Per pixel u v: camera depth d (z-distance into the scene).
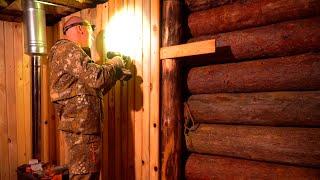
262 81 1.96
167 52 2.31
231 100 2.10
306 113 1.75
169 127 2.33
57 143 3.81
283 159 1.84
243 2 2.10
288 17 1.89
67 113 2.27
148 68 2.51
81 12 3.29
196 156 2.33
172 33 2.33
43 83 3.73
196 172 2.28
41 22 3.13
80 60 2.16
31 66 3.29
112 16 2.87
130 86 2.71
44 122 3.76
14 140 3.56
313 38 1.74
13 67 3.53
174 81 2.32
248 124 2.08
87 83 2.16
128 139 2.74
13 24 3.52
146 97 2.54
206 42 2.03
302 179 1.73
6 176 3.51
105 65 2.27
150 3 2.48
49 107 3.79
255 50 2.00
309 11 1.79
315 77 1.73
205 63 2.36
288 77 1.83
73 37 2.44
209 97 2.25
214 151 2.20
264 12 1.96
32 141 3.37
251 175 1.96
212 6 2.30
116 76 2.39
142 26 2.55
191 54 2.12
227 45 2.12
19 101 3.59
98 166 2.30
